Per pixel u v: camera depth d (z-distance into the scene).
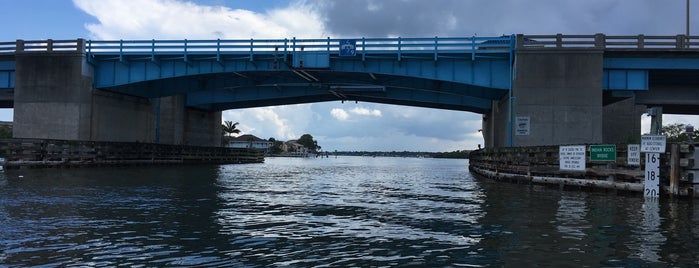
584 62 34.00
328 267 7.84
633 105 44.69
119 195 18.14
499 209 14.92
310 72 39.88
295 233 10.78
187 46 39.81
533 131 33.97
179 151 52.25
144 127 49.12
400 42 37.31
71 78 40.25
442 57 37.50
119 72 41.78
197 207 15.12
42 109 40.38
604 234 10.47
